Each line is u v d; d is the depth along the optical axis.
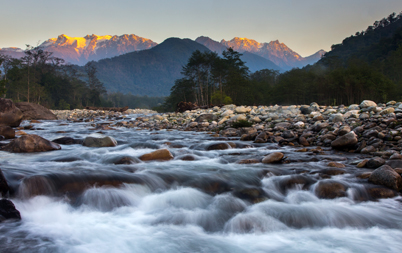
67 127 20.75
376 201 5.49
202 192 5.87
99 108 56.75
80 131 17.56
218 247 4.02
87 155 8.72
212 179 6.39
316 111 19.70
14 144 9.43
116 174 6.15
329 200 5.57
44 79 98.56
